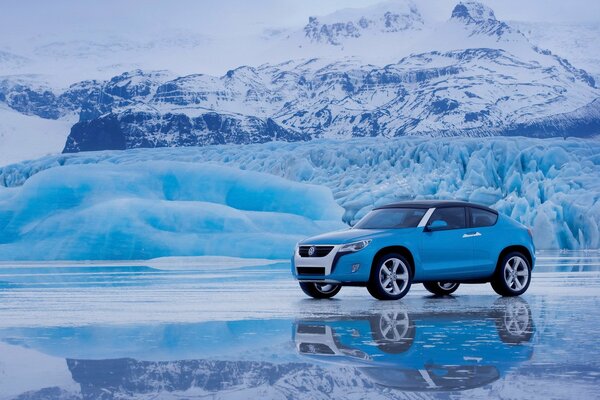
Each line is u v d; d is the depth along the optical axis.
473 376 5.02
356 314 9.29
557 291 12.95
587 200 54.91
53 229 41.81
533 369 5.29
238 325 8.17
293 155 71.12
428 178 62.59
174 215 42.38
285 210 49.41
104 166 50.06
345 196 61.28
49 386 4.80
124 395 4.53
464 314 9.20
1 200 49.84
